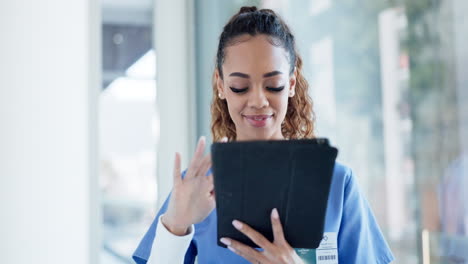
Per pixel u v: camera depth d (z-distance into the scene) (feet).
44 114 7.38
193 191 2.87
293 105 3.93
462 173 4.07
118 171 8.42
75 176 7.57
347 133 5.30
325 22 5.65
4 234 7.18
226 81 3.23
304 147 2.54
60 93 7.48
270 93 3.14
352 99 5.21
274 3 6.63
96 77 8.01
